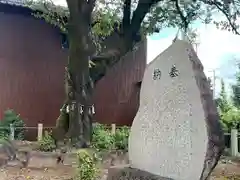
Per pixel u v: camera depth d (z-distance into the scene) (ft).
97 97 56.75
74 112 34.40
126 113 59.31
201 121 17.37
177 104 18.78
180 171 18.03
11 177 28.43
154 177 19.20
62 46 53.11
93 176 23.99
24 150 33.58
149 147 20.17
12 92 49.90
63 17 41.78
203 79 18.42
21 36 50.49
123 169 21.35
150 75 20.97
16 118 45.98
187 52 18.86
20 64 50.44
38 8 42.75
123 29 37.17
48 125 52.01
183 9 38.68
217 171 34.19
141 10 36.35
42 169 30.94
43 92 51.96
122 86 59.16
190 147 17.67
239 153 42.80
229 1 35.40
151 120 20.31
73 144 33.83
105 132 39.40
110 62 36.81
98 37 40.40
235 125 45.91
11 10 48.62
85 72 33.40
